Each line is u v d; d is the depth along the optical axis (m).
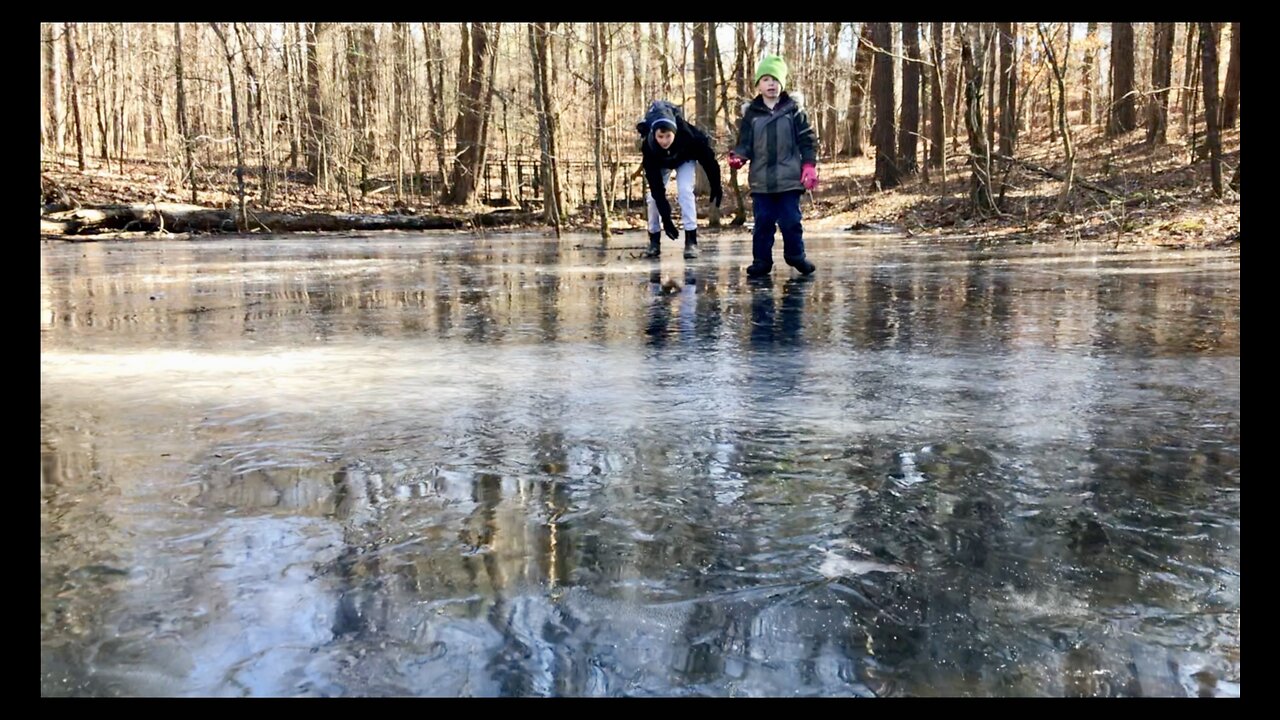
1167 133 24.30
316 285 6.66
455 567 1.38
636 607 1.23
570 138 26.50
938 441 2.15
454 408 2.53
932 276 6.79
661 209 9.25
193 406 2.57
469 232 18.58
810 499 1.71
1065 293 5.46
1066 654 1.10
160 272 8.05
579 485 1.80
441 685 1.03
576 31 18.03
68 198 16.23
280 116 25.88
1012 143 18.05
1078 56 27.05
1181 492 1.75
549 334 4.03
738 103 20.84
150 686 1.03
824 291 5.82
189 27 25.47
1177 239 9.86
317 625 1.18
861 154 33.41
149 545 1.47
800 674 1.05
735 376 3.01
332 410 2.51
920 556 1.42
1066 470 1.90
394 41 26.22
